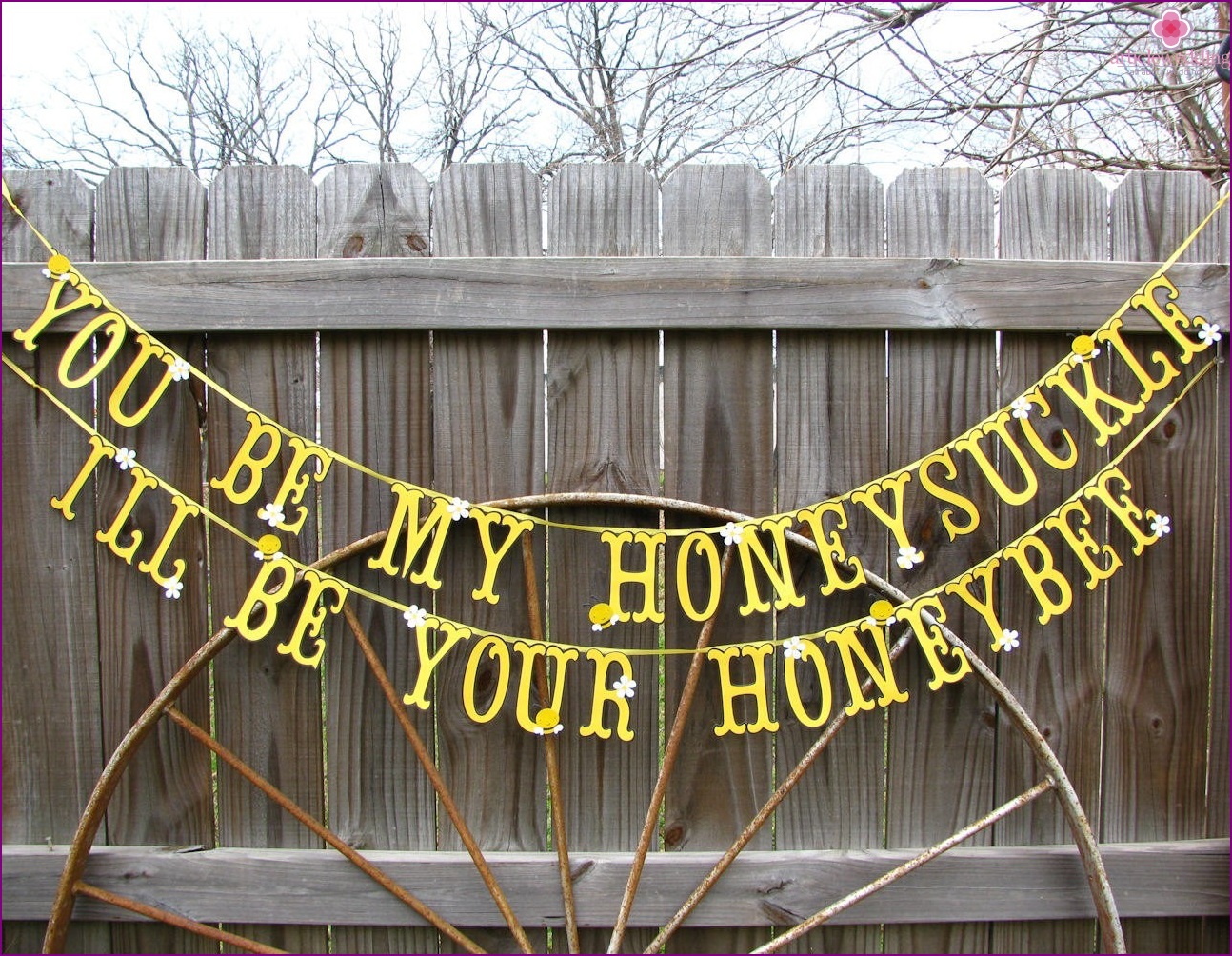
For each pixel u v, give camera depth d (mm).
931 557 1369
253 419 1267
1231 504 1395
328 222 1319
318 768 1389
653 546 1282
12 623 1366
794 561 1368
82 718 1380
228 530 1355
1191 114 2697
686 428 1349
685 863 1373
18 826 1386
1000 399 1359
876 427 1356
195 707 1375
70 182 1320
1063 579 1293
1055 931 1416
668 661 1373
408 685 1375
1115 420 1367
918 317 1311
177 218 1322
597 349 1340
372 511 1347
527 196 1326
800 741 1390
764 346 1346
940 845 1326
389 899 1384
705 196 1327
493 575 1276
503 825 1398
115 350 1277
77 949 1399
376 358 1336
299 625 1269
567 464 1352
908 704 1396
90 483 1351
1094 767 1410
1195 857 1393
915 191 1340
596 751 1389
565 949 1396
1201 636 1407
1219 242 1362
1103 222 1356
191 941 1413
